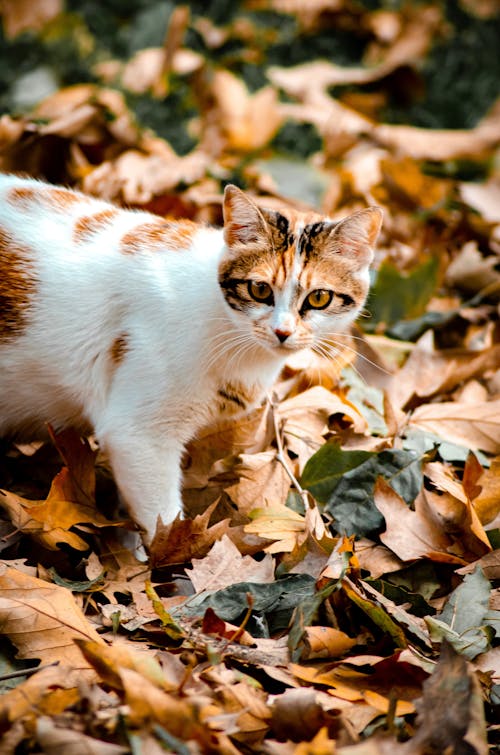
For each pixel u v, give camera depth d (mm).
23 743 2502
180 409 3717
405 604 3422
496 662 3148
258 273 3617
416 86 8070
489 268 5648
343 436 4270
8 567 3283
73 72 7551
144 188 5801
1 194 4012
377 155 6977
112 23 7871
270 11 8312
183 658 3000
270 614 3289
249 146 7141
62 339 3803
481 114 8148
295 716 2691
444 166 7383
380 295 5285
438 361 4922
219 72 7355
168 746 2475
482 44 8484
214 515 3902
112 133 6258
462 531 3830
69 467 3639
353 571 3363
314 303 3729
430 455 4094
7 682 2869
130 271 3783
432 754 2594
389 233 6113
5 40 7574
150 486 3697
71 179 5816
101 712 2613
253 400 3994
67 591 3100
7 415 4027
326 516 3867
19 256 3836
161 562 3564
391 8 8508
